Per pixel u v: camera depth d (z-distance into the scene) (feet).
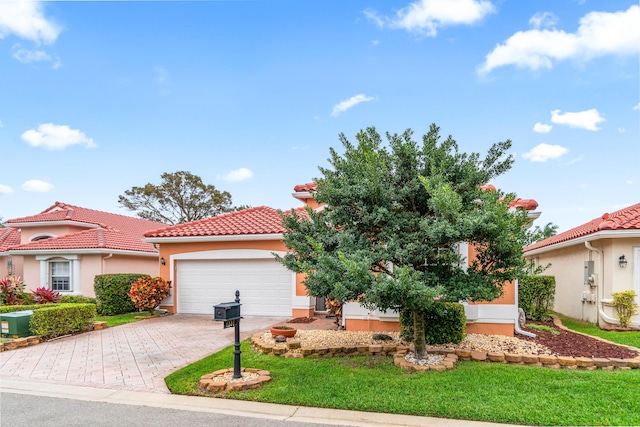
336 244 26.99
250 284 51.75
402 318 31.22
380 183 24.86
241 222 55.21
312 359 29.25
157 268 77.66
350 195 24.97
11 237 89.61
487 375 24.48
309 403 21.25
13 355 33.30
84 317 42.70
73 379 26.73
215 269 53.26
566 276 56.80
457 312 30.91
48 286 66.80
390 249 24.45
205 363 28.94
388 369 26.27
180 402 22.27
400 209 26.32
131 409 21.36
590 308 47.91
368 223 25.54
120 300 57.11
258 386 23.73
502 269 25.76
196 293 53.83
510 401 20.54
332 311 40.42
